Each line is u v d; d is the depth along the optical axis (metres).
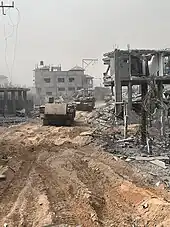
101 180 15.28
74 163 18.23
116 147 22.33
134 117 33.84
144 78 35.81
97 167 17.06
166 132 26.03
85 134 26.33
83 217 11.23
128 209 12.07
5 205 12.59
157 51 37.06
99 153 20.31
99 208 12.12
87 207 11.88
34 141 24.91
